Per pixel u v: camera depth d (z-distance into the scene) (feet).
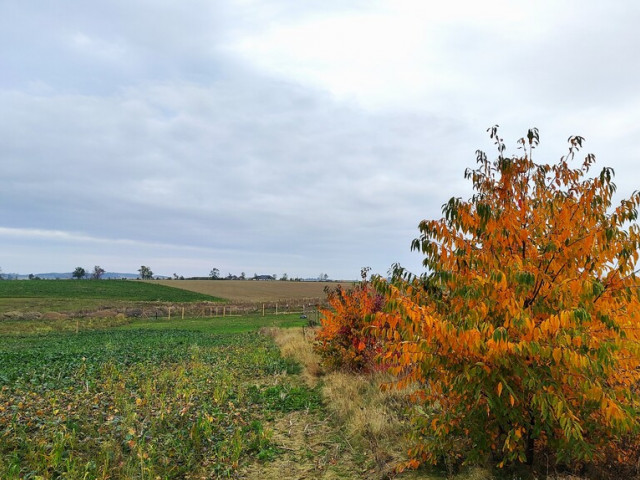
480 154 17.57
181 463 19.52
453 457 16.89
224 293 266.98
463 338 13.50
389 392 26.30
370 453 20.22
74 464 16.89
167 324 133.59
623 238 14.16
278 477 18.62
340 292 39.68
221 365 46.75
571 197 15.78
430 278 16.42
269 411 29.09
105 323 134.51
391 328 15.20
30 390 31.91
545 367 13.91
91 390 32.91
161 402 27.25
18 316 137.59
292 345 57.41
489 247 15.64
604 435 14.49
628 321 13.97
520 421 14.14
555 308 14.10
